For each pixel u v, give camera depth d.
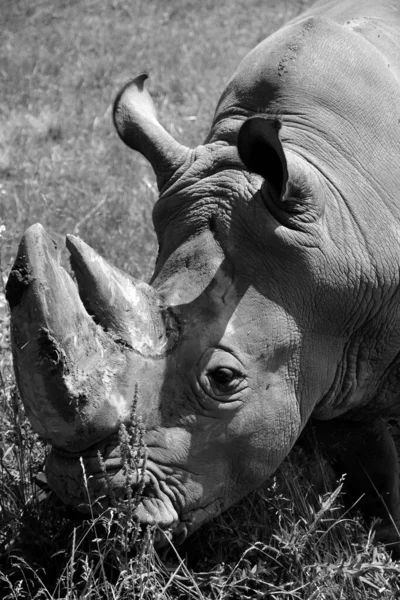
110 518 6.82
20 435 8.13
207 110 18.12
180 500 6.92
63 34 23.25
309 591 7.41
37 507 8.01
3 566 7.72
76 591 6.98
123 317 6.64
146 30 23.62
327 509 7.70
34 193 14.66
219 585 7.18
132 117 7.96
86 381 6.36
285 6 25.28
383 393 8.25
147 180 15.09
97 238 13.12
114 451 6.68
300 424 7.41
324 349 7.48
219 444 6.98
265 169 6.87
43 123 17.75
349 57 7.82
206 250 7.03
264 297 7.03
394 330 7.82
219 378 6.86
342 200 7.40
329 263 7.21
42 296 6.09
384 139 7.71
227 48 22.23
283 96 7.62
